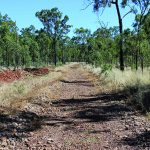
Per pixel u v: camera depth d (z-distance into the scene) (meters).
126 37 32.19
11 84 23.53
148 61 36.59
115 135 11.52
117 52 38.62
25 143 10.54
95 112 16.14
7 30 74.50
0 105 15.80
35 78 32.69
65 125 13.32
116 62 47.03
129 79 24.20
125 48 34.25
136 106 16.44
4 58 81.94
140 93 16.95
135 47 32.16
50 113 16.02
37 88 25.42
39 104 18.28
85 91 25.84
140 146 10.05
